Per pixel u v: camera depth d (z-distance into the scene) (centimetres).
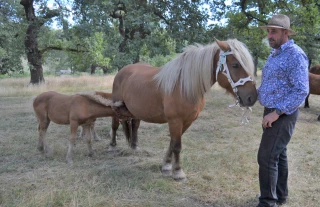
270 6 1036
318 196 312
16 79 1844
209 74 311
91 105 423
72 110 417
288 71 235
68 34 979
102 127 627
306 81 231
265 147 254
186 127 356
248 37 1117
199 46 334
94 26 660
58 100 437
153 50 711
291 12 1080
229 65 282
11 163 413
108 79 1698
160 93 343
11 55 1405
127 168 390
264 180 260
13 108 852
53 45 1686
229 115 751
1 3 1241
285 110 236
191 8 724
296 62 230
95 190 322
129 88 394
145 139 538
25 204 290
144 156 452
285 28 233
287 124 247
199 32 733
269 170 256
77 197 304
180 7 723
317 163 410
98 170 381
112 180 351
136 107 380
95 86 1435
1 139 525
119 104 414
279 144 251
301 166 399
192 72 314
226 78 293
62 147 479
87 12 700
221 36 793
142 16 657
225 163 407
